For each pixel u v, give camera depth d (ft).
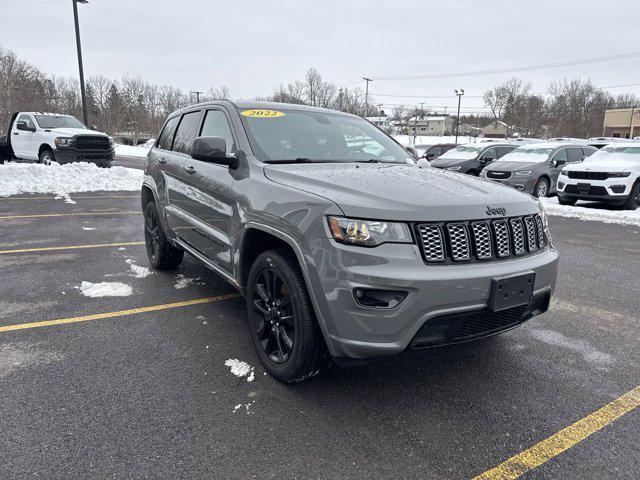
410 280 7.87
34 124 49.98
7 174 41.01
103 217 28.94
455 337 8.65
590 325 13.64
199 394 9.34
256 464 7.38
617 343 12.37
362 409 8.98
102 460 7.34
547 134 216.95
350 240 8.09
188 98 230.48
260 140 11.76
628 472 7.39
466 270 8.35
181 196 14.32
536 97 226.99
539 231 9.98
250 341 11.82
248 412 8.77
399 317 7.97
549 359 11.36
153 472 7.13
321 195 8.82
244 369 10.39
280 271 9.37
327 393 9.53
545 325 13.61
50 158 48.73
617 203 38.70
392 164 12.51
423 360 11.18
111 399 9.05
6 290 15.15
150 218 17.83
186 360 10.75
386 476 7.20
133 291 15.39
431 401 9.34
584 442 8.14
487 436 8.25
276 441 7.96
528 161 46.14
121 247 21.38
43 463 7.22
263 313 10.27
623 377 10.50
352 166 11.31
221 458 7.49
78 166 45.37
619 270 19.92
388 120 341.62
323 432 8.24
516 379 10.32
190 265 18.74
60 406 8.77
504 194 9.88
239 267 10.89
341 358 8.53
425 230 8.24
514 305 8.86
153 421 8.39
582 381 10.29
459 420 8.71
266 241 10.85
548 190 45.83
